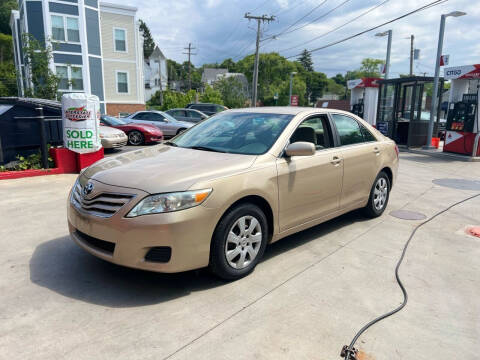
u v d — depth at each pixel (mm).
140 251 3025
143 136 14484
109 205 3162
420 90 14586
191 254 3113
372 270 3869
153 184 3119
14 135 8156
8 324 2795
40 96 17328
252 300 3215
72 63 25172
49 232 4680
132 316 2936
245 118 4551
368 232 5020
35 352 2500
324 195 4402
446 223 5496
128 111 30500
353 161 4816
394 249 4453
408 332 2852
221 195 3225
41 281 3453
